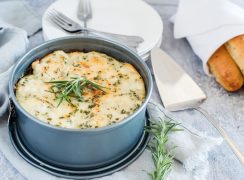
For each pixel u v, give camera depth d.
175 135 0.50
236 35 0.58
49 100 0.48
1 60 0.55
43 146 0.46
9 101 0.50
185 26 0.64
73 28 0.61
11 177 0.48
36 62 0.52
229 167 0.51
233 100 0.59
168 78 0.58
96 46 0.55
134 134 0.48
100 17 0.65
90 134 0.43
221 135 0.54
